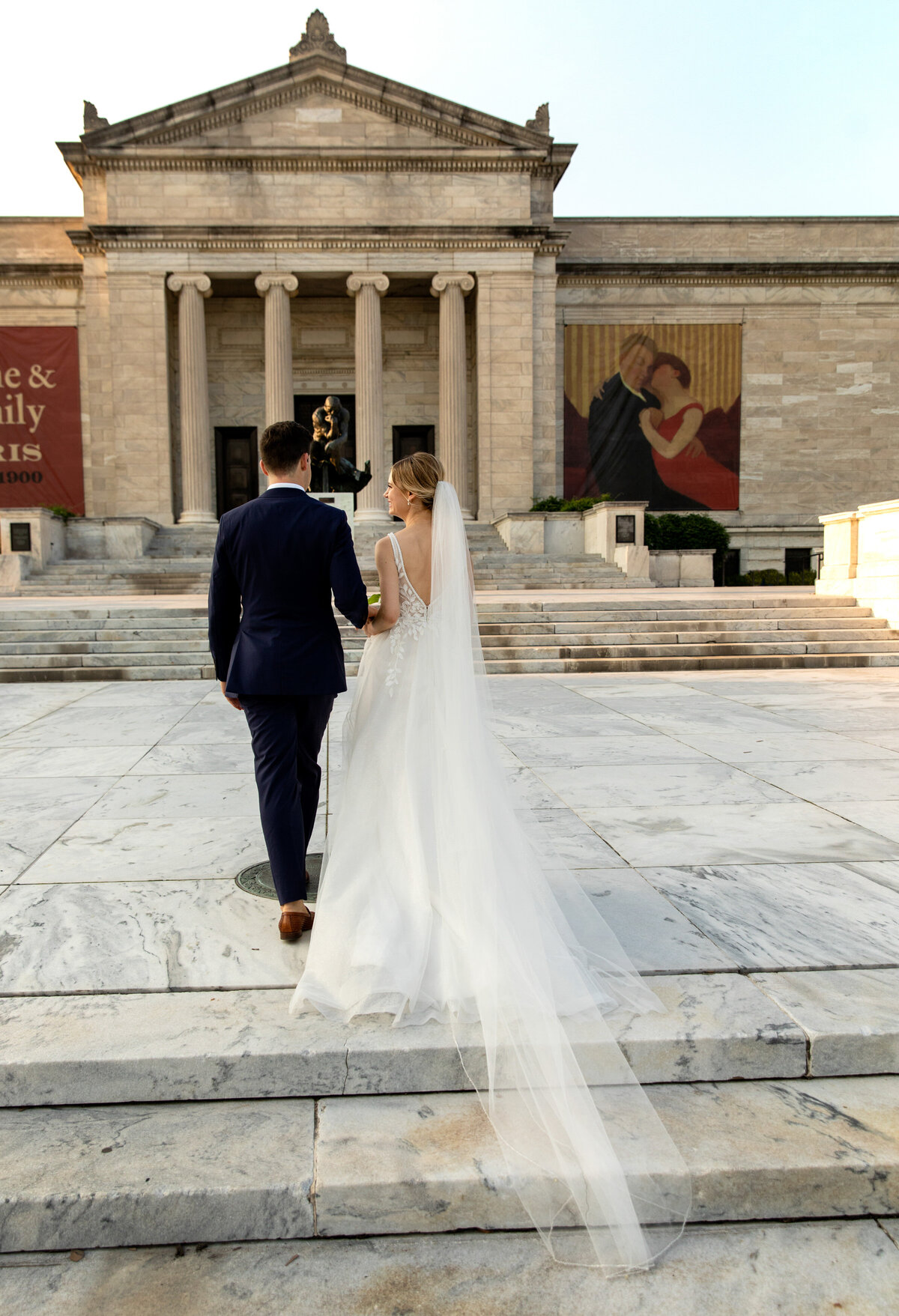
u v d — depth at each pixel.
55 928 3.50
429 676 3.23
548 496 30.55
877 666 12.22
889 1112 2.62
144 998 2.98
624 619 13.49
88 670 11.29
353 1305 2.14
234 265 28.88
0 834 4.74
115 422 28.91
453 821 3.00
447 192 29.30
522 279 29.42
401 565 3.32
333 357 32.50
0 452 31.22
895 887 3.94
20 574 21.72
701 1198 2.40
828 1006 2.93
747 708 8.80
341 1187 2.34
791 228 33.41
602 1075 2.62
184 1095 2.68
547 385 30.42
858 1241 2.35
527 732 7.57
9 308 31.17
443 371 29.47
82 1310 2.12
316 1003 2.86
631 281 32.78
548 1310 2.13
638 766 6.28
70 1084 2.65
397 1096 2.72
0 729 7.87
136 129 28.55
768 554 33.31
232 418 32.31
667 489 33.12
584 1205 2.30
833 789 5.62
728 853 4.39
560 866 3.63
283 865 3.34
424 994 2.91
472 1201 2.37
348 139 29.08
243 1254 2.30
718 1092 2.72
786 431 33.50
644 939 3.41
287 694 3.29
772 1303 2.15
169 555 25.86
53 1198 2.29
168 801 5.38
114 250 28.69
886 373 33.62
